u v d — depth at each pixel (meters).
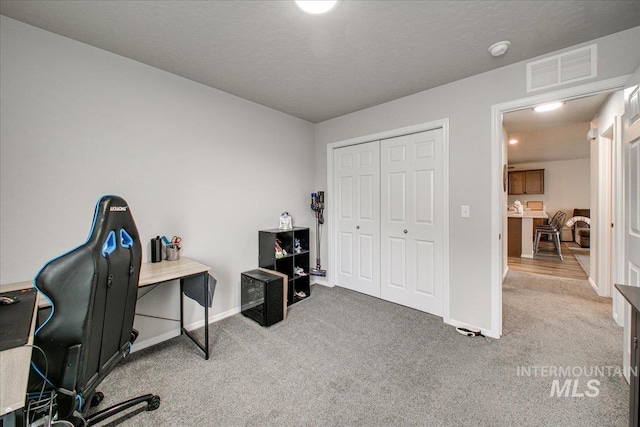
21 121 1.67
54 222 1.80
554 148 6.12
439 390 1.67
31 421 0.96
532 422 1.42
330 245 3.75
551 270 4.60
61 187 1.82
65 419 0.99
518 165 8.64
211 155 2.64
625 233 1.80
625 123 1.79
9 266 1.65
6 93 1.62
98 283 0.99
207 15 1.60
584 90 1.90
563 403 1.54
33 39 1.70
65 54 1.82
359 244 3.50
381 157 3.21
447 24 1.68
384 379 1.78
